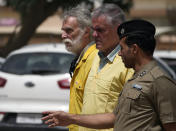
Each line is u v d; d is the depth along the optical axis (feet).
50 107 39.60
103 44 20.38
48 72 40.81
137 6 170.40
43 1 76.64
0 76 40.93
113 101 19.92
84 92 21.02
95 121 18.54
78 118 18.65
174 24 162.50
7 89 40.42
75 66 23.00
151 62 16.78
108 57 20.30
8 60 42.78
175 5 166.71
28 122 39.60
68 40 22.57
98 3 74.08
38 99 39.96
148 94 16.29
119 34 17.21
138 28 16.75
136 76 16.83
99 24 20.30
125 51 16.98
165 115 16.17
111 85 19.92
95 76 20.59
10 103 40.14
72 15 22.58
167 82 16.29
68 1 75.05
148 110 16.35
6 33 148.05
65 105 39.73
